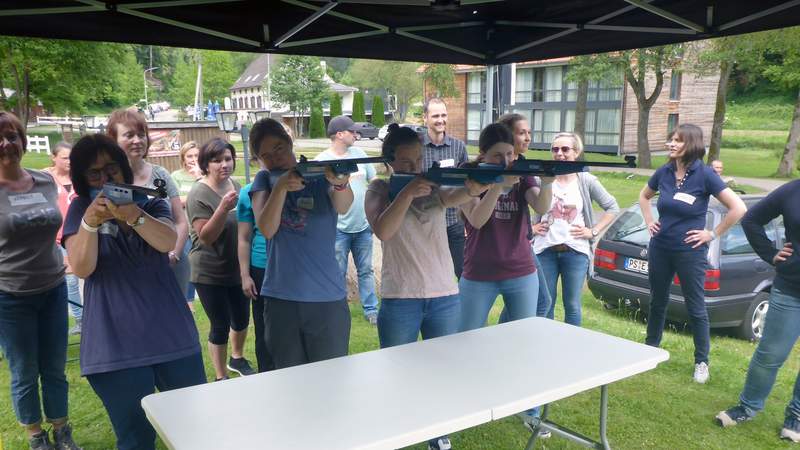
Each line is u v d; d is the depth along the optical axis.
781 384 3.92
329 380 2.04
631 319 5.69
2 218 2.54
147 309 2.13
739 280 4.96
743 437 3.16
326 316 2.58
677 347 4.50
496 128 2.89
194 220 3.39
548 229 3.72
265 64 54.97
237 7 2.72
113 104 51.81
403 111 44.56
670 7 2.82
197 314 5.36
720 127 17.84
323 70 40.66
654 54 18.27
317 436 1.64
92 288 2.09
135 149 3.18
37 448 2.86
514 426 3.29
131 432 2.13
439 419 1.74
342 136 4.81
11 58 17.23
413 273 2.69
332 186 2.58
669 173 3.85
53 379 2.87
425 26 3.37
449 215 4.25
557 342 2.43
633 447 3.06
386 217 2.43
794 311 3.03
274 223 2.43
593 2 3.00
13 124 2.59
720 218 4.96
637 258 5.38
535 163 2.25
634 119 25.06
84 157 2.05
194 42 3.02
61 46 17.56
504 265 3.14
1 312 2.65
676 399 3.61
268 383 2.02
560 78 27.28
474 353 2.30
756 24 2.84
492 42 3.86
